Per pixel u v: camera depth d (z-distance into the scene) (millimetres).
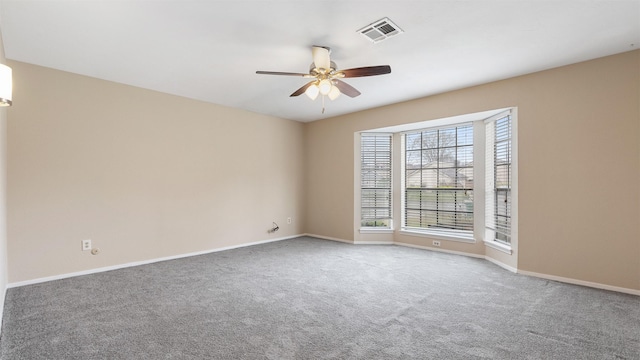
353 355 2004
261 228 5734
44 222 3453
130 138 4121
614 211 3195
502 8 2373
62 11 2367
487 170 4617
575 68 3426
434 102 4629
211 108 5027
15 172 3273
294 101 4969
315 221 6375
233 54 3193
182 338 2213
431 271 3896
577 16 2482
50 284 3350
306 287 3301
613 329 2365
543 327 2398
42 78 3463
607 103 3238
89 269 3764
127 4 2283
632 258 3100
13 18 2459
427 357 1986
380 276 3689
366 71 2902
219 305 2809
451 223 5016
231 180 5285
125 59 3301
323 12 2412
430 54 3197
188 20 2525
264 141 5824
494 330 2348
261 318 2543
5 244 3051
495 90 4008
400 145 5613
